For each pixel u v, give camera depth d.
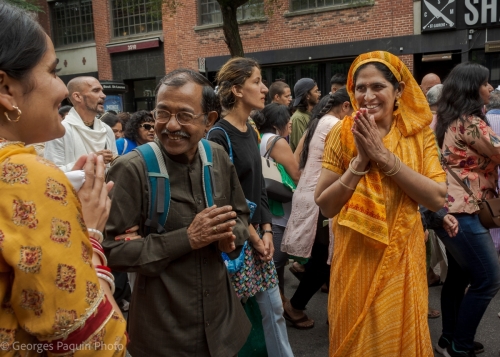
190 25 14.86
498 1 10.77
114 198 1.66
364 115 1.81
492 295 2.70
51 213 0.89
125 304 3.90
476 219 2.66
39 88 0.98
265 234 2.59
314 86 5.29
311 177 3.12
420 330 1.96
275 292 2.55
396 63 1.96
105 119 5.36
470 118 2.68
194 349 1.73
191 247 1.63
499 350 3.03
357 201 1.94
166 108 1.67
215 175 1.86
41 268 0.86
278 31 13.55
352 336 1.97
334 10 12.70
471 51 11.52
